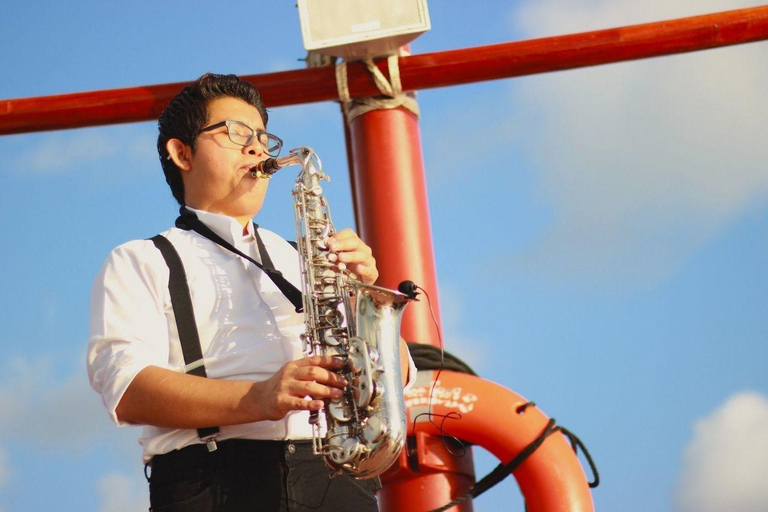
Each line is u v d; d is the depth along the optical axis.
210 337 3.51
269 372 3.52
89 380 3.50
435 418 5.55
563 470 5.44
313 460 3.45
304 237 3.80
